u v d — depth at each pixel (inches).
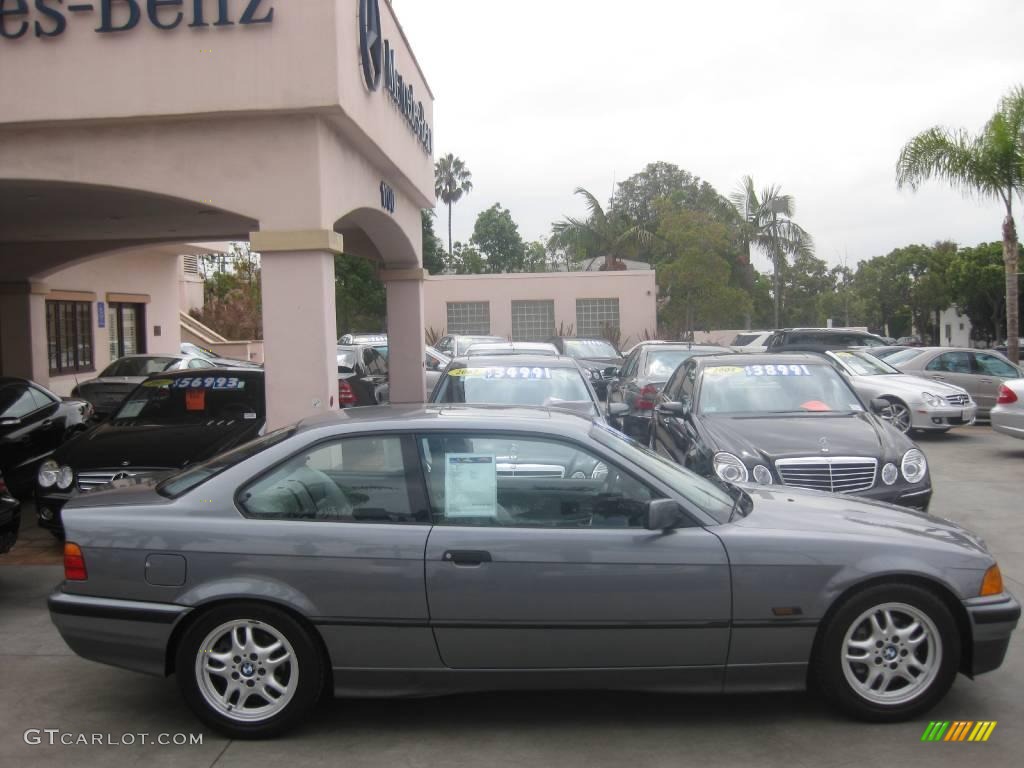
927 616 175.2
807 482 290.5
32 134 362.9
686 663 172.9
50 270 662.5
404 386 625.6
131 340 897.5
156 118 354.9
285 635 170.2
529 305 1430.9
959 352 690.2
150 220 559.8
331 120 369.7
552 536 171.3
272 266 360.2
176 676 174.1
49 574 293.1
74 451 319.9
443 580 168.9
